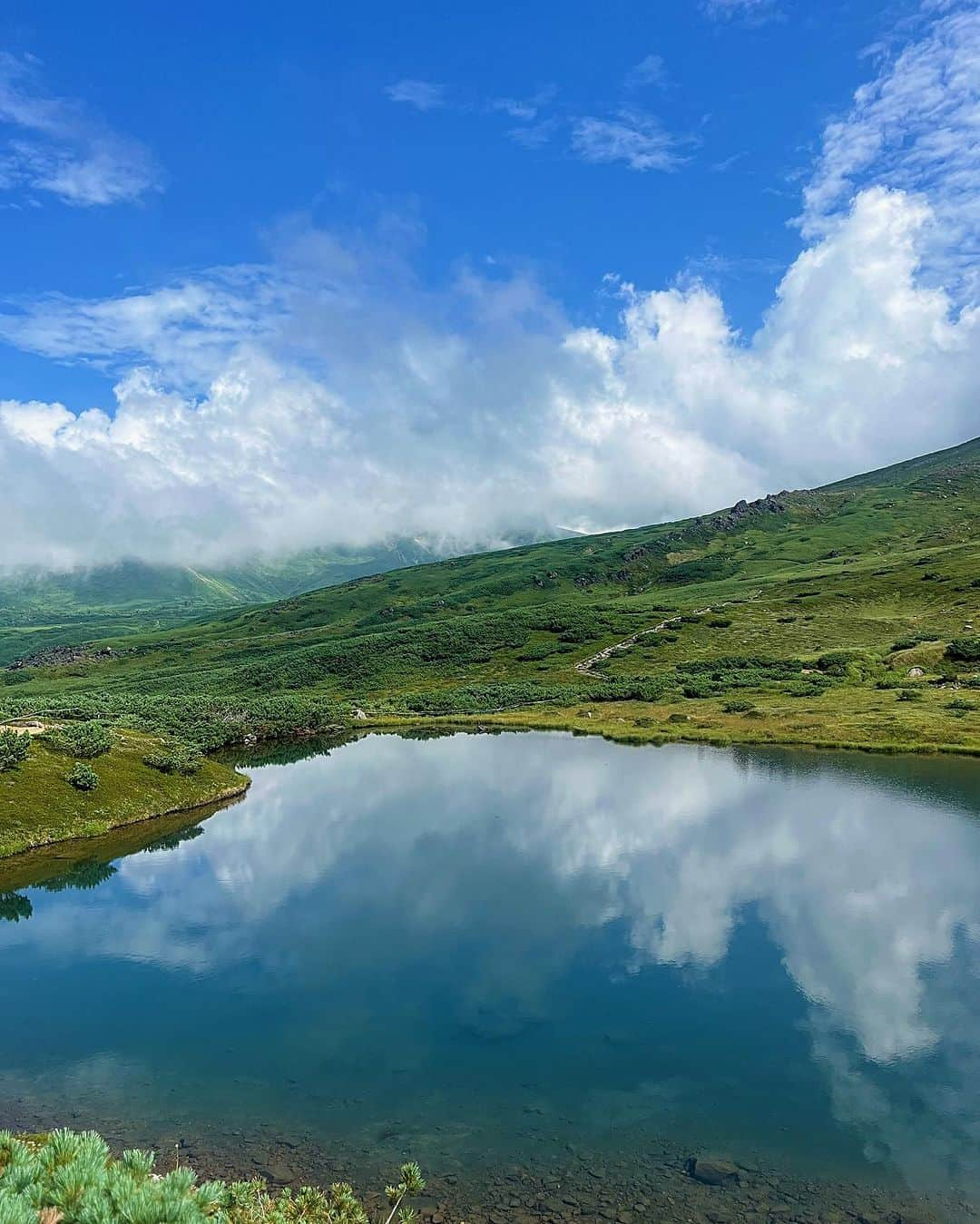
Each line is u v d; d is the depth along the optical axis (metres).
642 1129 20.22
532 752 84.38
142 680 194.25
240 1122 20.64
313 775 76.19
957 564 181.88
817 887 39.25
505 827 53.06
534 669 154.00
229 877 43.62
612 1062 23.83
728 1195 17.36
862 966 30.36
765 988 28.72
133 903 39.69
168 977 30.72
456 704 126.88
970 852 44.47
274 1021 26.89
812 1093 21.94
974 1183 17.86
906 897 37.69
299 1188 17.59
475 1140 19.73
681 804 57.72
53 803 54.09
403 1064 23.78
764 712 96.94
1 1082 22.95
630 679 134.88
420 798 63.19
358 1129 20.30
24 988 29.84
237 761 88.62
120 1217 9.12
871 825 50.59
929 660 117.00
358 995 28.75
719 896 38.53
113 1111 21.23
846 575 193.62
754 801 57.66
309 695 150.25
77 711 101.38
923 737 77.31
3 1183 9.55
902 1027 25.73
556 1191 17.52
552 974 30.34
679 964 31.02
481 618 196.12
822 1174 18.20
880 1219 16.52
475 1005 27.81
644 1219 16.45
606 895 39.16
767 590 193.50
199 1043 25.28
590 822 53.56
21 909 39.00
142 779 61.84
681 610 185.38
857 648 133.75
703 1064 23.58
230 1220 11.41
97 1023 26.81
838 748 77.06
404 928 35.47
